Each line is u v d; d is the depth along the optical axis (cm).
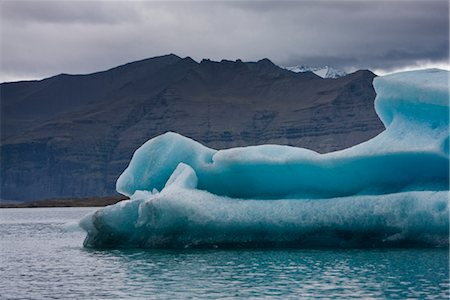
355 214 4303
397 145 4384
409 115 4578
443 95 4394
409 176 4500
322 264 3859
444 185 4438
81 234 7594
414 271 3594
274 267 3806
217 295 3158
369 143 4503
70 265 4191
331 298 3067
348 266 3778
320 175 4550
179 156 4859
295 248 4438
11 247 5762
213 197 4500
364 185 4562
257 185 4697
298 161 4509
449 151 4356
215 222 4409
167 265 3947
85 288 3441
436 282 3328
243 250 4416
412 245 4347
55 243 6119
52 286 3538
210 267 3847
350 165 4447
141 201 4597
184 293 3216
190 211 4409
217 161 4628
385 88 4694
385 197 4303
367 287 3262
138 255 4341
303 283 3381
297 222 4366
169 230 4531
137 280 3559
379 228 4303
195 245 4538
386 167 4456
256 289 3269
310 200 4444
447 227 4206
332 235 4419
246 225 4406
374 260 3934
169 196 4419
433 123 4491
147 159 4966
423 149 4312
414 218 4234
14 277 3856
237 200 4500
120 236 4725
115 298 3183
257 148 4647
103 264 4081
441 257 3975
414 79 4594
